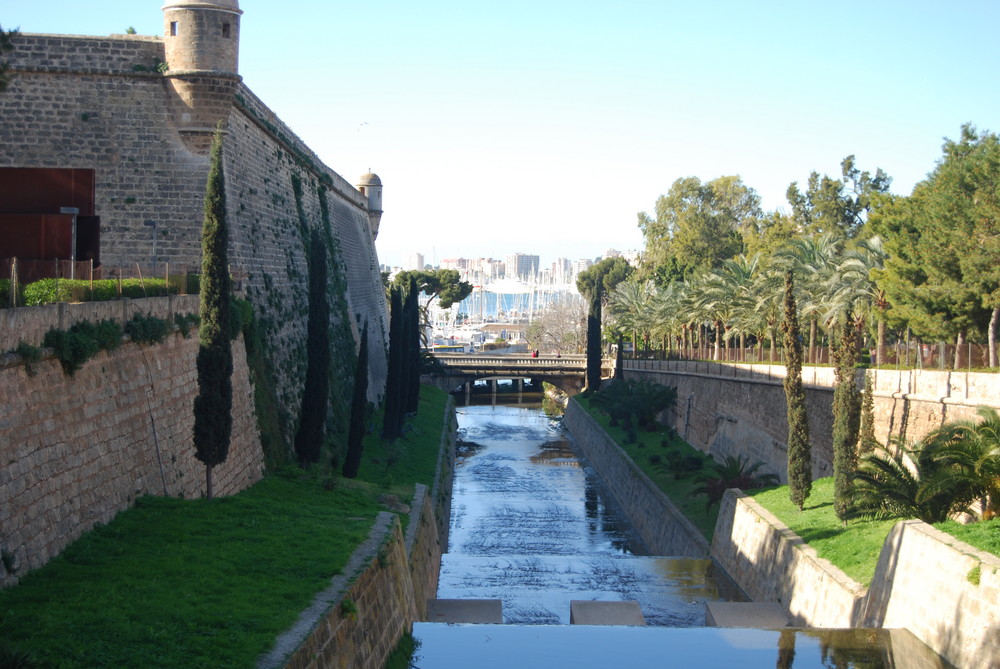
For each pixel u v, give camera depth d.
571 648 31.72
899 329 66.38
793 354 44.25
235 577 24.75
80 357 27.28
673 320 112.12
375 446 64.81
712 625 37.38
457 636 32.84
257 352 46.41
